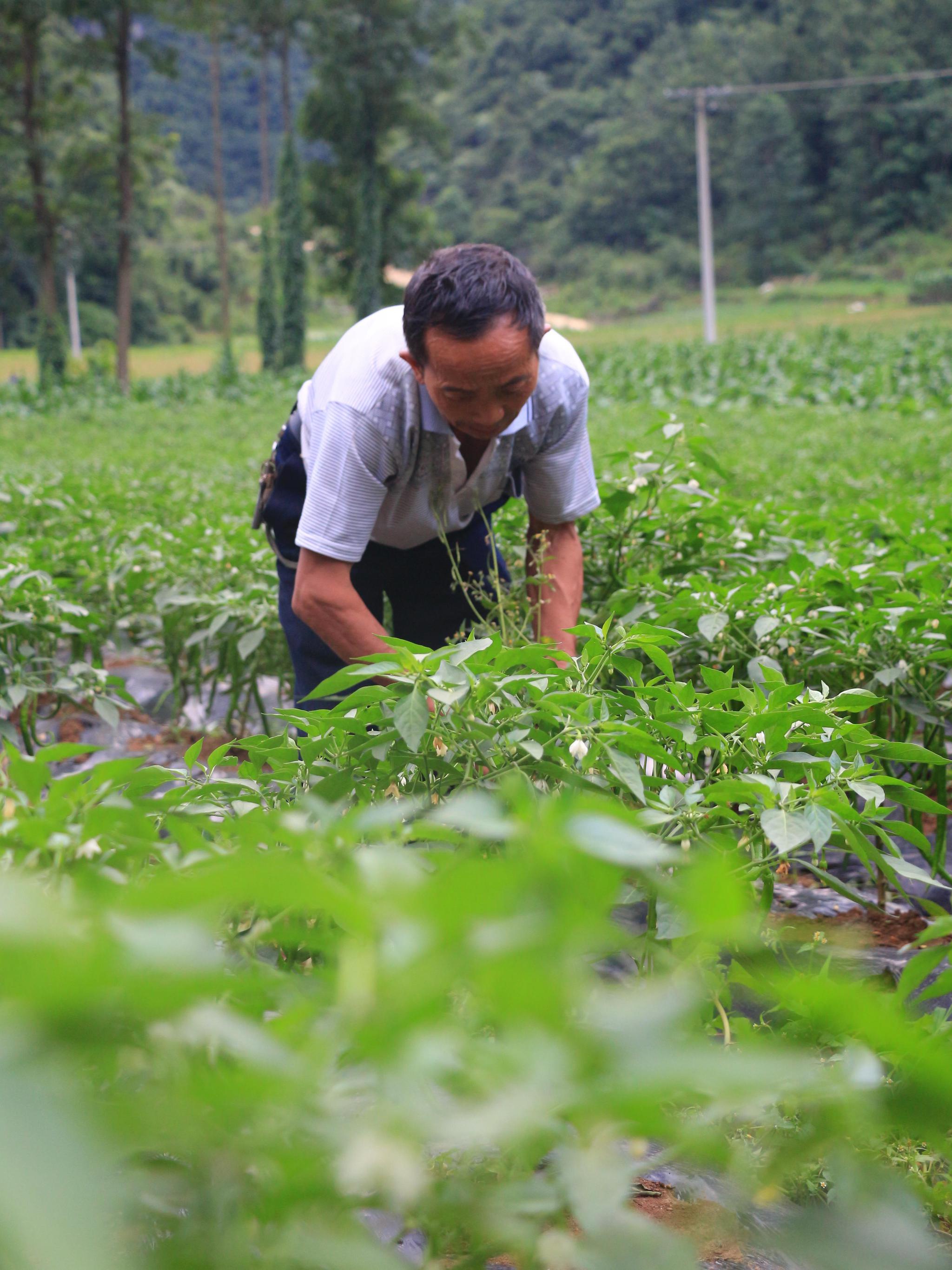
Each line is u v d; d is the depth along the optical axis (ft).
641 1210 5.30
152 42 138.62
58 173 143.43
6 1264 1.24
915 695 10.37
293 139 163.32
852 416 66.39
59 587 14.37
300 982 3.12
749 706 6.70
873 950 8.82
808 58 326.24
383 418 8.87
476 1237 3.47
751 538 13.66
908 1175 4.89
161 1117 1.84
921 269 300.81
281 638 14.88
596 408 74.69
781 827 5.35
